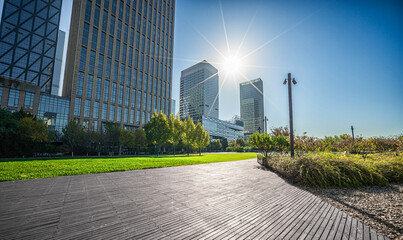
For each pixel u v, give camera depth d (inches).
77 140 1421.0
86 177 320.8
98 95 2026.3
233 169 488.1
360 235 123.1
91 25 2003.0
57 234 113.0
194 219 143.4
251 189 257.1
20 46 2529.5
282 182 317.1
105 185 259.6
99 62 2058.3
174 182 293.6
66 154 1405.0
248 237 115.3
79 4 2096.5
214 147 3531.0
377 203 205.0
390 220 154.3
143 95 2527.1
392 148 650.8
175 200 194.2
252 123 7027.6
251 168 515.5
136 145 1956.2
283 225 136.8
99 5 2089.1
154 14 2819.9
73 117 1834.4
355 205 197.5
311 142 649.0
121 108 2237.9
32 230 117.5
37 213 148.7
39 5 2731.3
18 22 2544.3
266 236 117.6
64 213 149.9
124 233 116.6
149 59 2662.4
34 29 2659.9
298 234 122.0
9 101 1603.1
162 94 2856.8
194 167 521.3
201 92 6053.2
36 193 209.8
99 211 156.6
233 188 260.4
